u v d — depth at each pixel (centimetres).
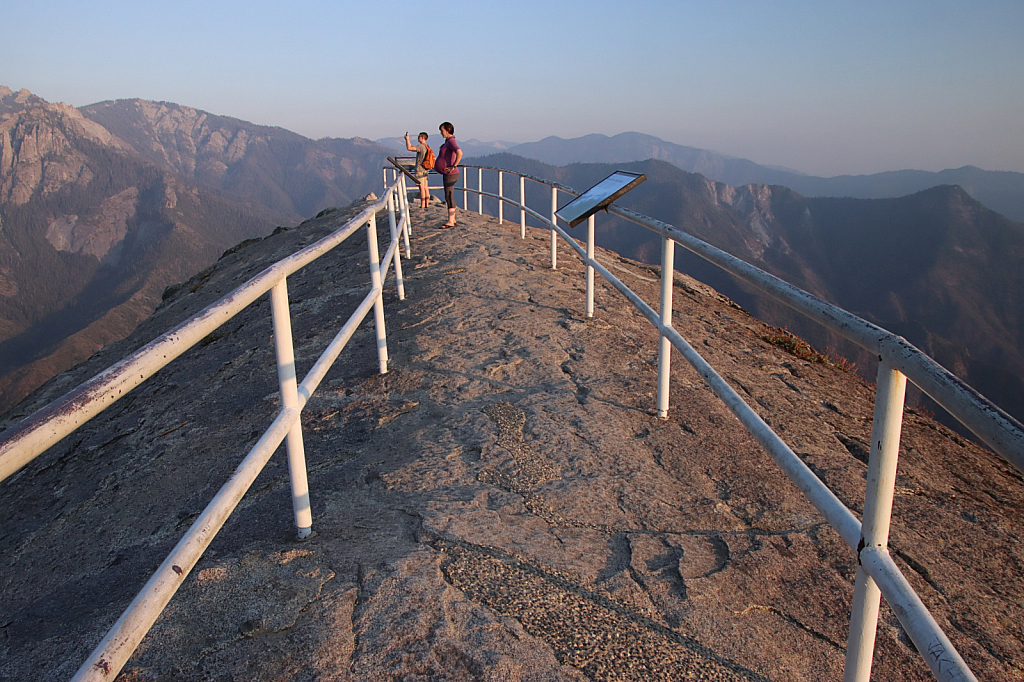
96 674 122
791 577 264
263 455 213
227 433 462
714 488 340
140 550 312
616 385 473
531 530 287
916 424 505
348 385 496
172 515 347
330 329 687
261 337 716
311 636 215
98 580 292
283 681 196
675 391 468
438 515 295
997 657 237
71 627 252
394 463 364
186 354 742
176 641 214
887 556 142
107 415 611
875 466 143
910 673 219
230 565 251
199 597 234
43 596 292
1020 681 227
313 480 352
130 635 132
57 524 383
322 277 980
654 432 402
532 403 435
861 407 529
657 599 244
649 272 1113
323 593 236
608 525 296
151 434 509
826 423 466
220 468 404
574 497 320
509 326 608
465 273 836
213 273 1469
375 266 478
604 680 199
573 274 888
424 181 1598
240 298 195
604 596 242
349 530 286
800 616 243
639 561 267
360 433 414
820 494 173
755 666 214
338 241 322
